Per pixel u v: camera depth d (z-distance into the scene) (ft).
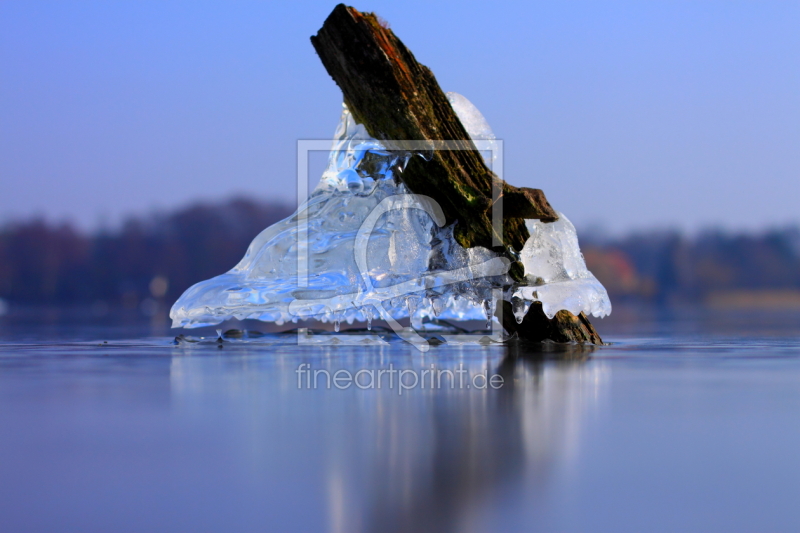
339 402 13.46
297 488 8.05
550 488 8.08
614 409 12.65
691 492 8.02
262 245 26.94
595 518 7.23
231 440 10.25
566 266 24.82
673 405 13.10
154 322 52.75
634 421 11.56
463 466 8.88
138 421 11.66
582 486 8.18
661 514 7.36
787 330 39.32
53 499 7.79
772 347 26.63
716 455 9.50
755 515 7.38
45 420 11.78
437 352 23.80
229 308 25.45
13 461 9.22
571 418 11.83
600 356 22.53
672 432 10.78
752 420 11.71
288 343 27.99
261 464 8.98
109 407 12.98
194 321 26.02
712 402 13.50
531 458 9.27
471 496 7.80
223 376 17.37
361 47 22.68
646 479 8.44
